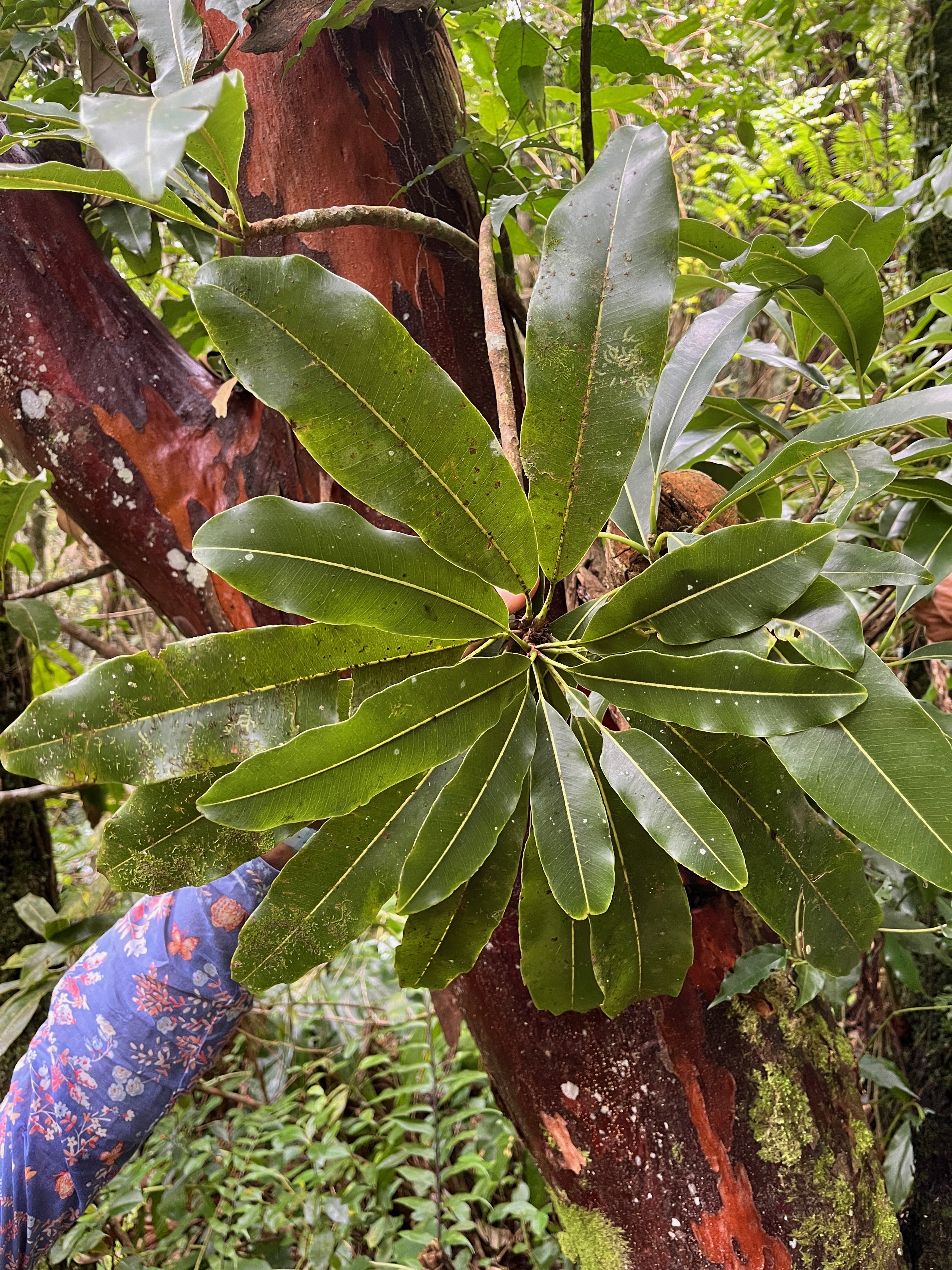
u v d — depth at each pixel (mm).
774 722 531
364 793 516
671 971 652
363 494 517
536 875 621
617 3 1885
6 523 940
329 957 587
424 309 782
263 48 692
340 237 767
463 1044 1763
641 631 567
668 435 703
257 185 771
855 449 625
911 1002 1204
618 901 634
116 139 355
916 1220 1143
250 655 537
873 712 530
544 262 550
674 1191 784
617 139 565
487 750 554
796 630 538
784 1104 789
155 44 554
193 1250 1543
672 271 535
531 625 598
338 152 758
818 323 723
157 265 1073
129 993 778
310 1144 1477
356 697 558
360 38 759
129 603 2867
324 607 518
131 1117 784
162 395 796
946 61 1313
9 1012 1139
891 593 1126
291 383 496
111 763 523
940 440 670
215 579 794
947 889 502
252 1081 1922
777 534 528
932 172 939
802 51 1824
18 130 824
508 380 674
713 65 1709
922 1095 1173
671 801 543
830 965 626
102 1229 1329
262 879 783
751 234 2152
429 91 804
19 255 777
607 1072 788
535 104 925
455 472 525
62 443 789
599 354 541
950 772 510
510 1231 1551
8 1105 780
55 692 518
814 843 612
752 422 879
